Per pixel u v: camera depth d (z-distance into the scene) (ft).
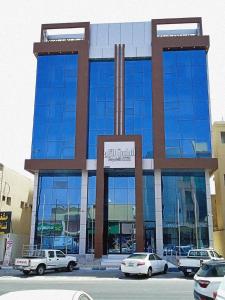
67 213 121.60
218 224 135.95
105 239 117.60
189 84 130.41
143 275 75.36
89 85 134.00
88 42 136.56
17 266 76.79
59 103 131.85
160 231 115.96
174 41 133.49
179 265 73.31
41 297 14.29
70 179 125.18
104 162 119.75
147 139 126.62
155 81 130.11
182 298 43.45
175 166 120.37
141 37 136.98
